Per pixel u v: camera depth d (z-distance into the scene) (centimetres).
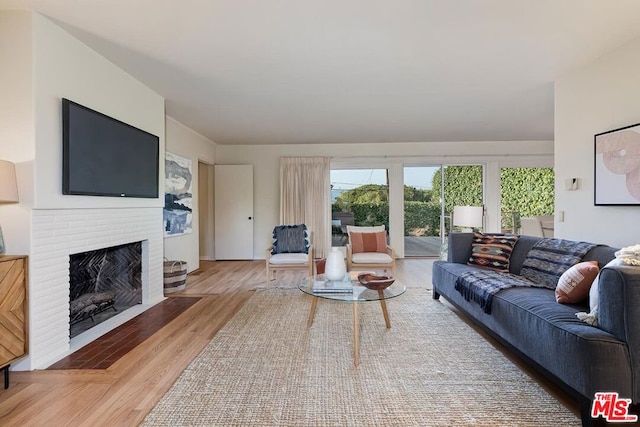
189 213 528
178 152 492
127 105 307
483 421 160
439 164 646
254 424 158
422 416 164
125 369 212
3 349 190
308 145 654
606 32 237
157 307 341
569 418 162
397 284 283
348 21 222
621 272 152
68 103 232
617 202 256
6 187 197
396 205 649
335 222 661
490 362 220
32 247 211
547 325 178
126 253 335
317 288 266
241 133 561
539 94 370
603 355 148
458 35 241
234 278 485
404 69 301
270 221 659
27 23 209
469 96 376
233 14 213
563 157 317
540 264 270
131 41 249
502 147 632
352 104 403
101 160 266
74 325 286
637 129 241
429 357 227
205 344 249
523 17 218
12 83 210
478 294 252
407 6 205
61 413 167
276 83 334
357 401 176
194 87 343
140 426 157
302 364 217
